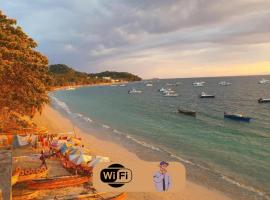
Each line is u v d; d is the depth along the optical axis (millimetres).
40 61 48969
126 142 45312
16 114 48312
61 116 74500
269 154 39000
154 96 153750
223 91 179875
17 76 42938
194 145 43844
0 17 44688
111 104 112438
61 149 30938
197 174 30859
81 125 60812
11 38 41969
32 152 34188
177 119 70625
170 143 45031
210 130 56375
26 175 24750
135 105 107500
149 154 38438
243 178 29922
